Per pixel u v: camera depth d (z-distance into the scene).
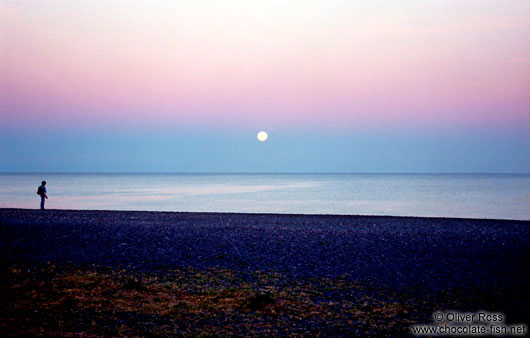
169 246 17.66
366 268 14.24
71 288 11.39
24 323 8.53
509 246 17.88
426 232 21.45
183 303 10.45
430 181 159.25
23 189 85.81
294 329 9.00
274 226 23.44
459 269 14.13
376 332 8.94
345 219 26.95
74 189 87.81
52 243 17.86
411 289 11.91
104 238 19.20
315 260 15.36
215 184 126.56
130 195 66.81
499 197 61.69
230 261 15.12
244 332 8.77
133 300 10.59
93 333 8.27
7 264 13.95
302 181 166.12
